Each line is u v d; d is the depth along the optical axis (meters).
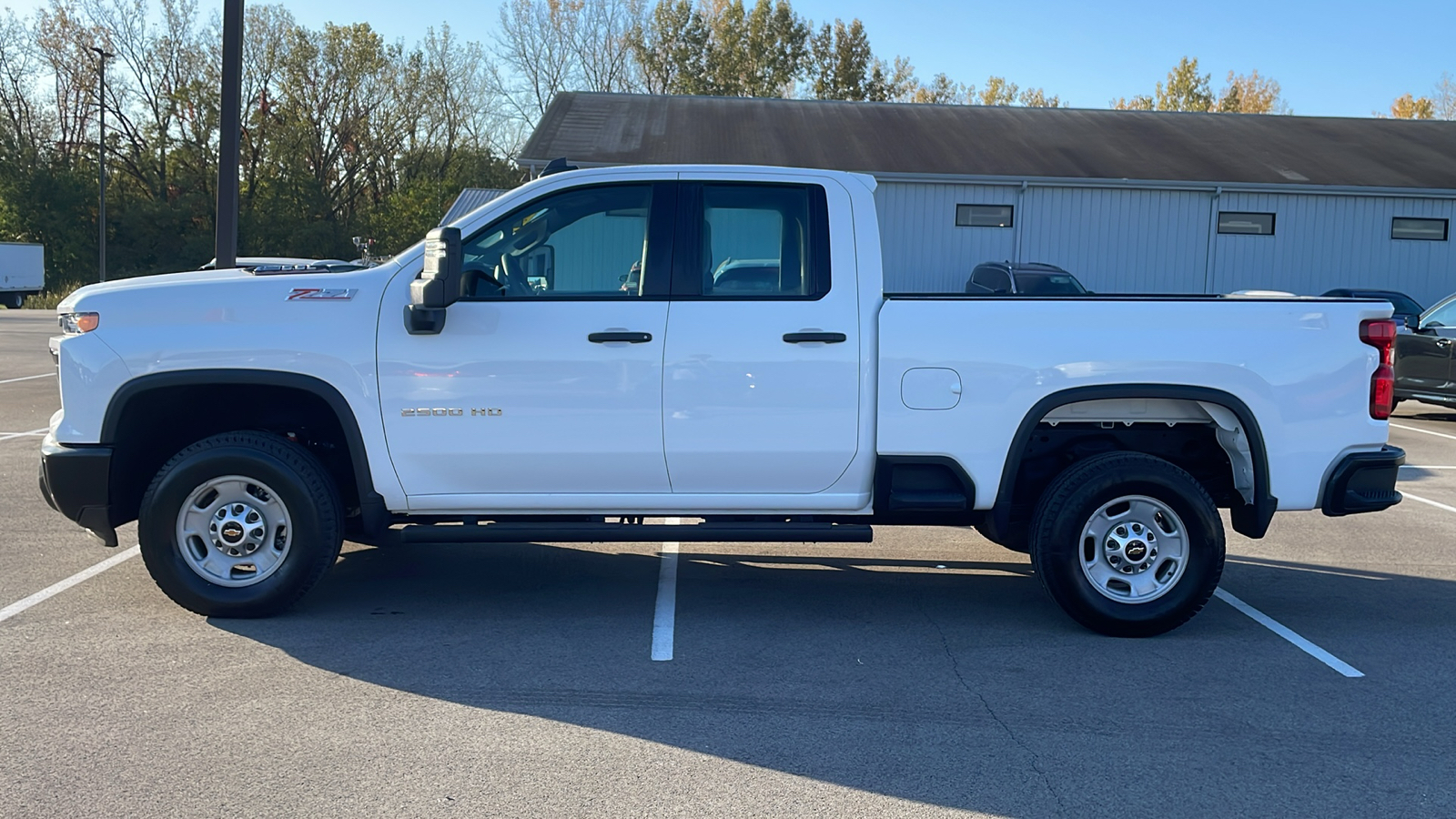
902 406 5.06
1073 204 21.92
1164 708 4.33
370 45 56.00
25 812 3.30
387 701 4.26
